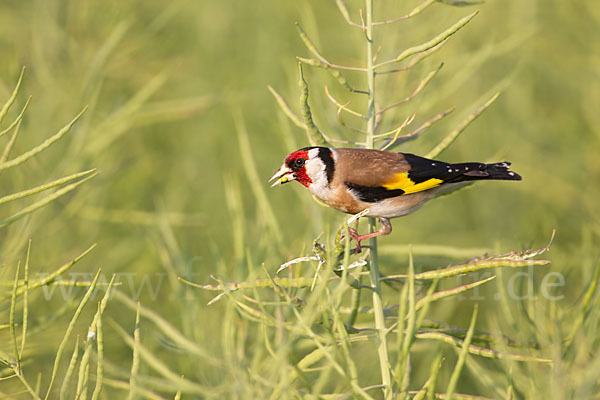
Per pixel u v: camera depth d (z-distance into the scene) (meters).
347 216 9.85
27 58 12.30
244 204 14.29
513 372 6.66
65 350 9.12
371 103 7.32
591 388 5.61
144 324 10.34
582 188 14.62
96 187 11.43
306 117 6.79
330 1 16.03
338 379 7.07
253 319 6.30
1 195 9.19
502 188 14.91
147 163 14.98
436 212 15.51
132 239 12.51
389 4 10.59
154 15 16.45
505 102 16.08
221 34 17.83
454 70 12.82
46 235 10.30
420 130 7.92
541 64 16.42
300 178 9.26
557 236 13.46
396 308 6.89
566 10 16.31
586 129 15.85
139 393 7.16
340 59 14.34
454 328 6.65
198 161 15.80
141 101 11.48
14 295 5.75
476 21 15.87
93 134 11.13
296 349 7.81
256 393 6.32
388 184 8.91
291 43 17.30
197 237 13.15
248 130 16.12
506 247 12.45
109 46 11.75
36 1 12.60
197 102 13.95
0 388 8.49
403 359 5.36
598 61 14.88
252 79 16.77
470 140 15.85
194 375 8.68
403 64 10.18
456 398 6.50
